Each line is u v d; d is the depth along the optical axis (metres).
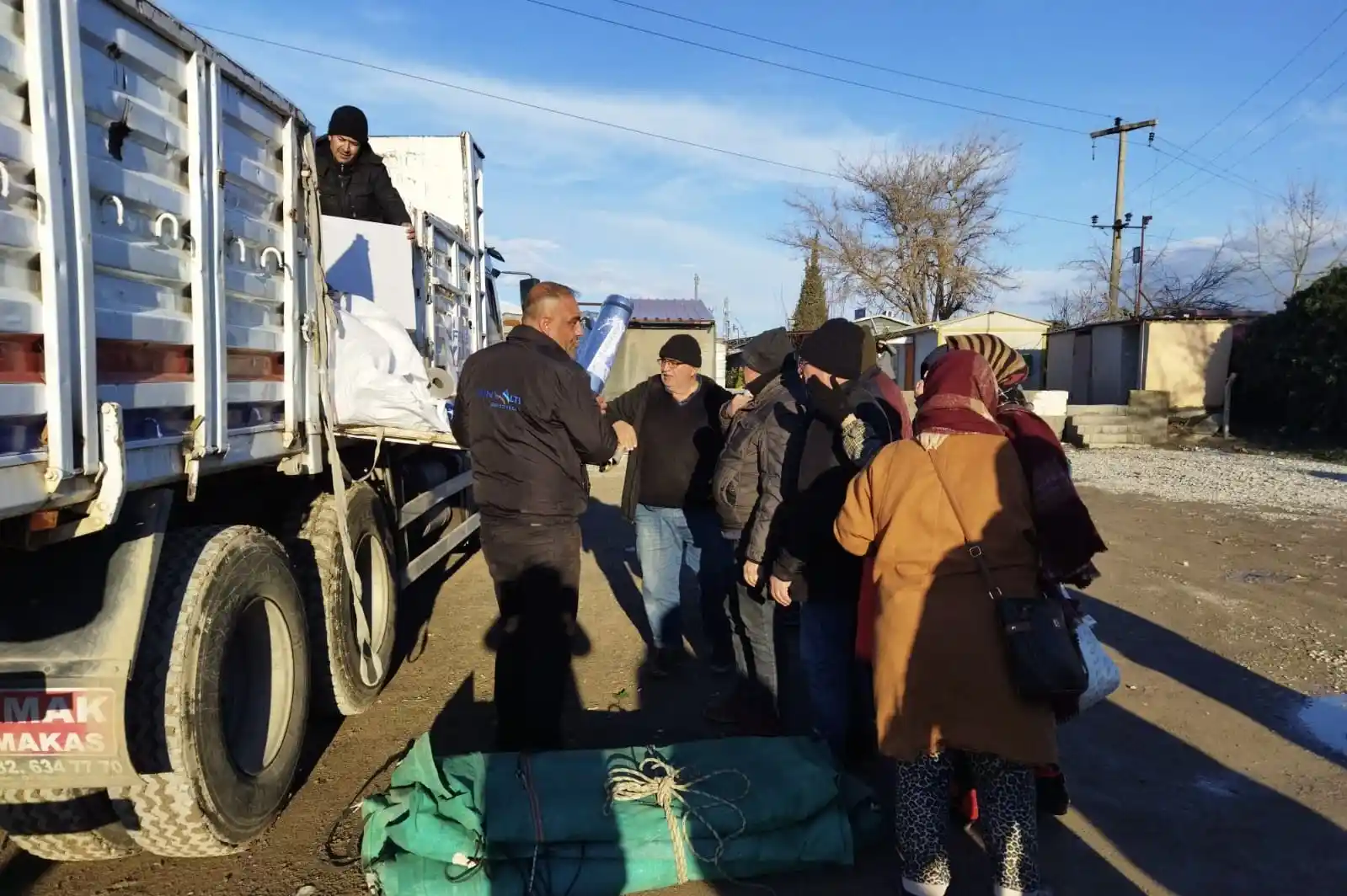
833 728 3.68
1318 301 17.91
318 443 4.00
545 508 3.72
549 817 3.04
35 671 2.52
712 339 23.94
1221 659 5.43
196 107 2.95
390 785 3.58
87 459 2.29
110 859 3.25
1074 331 24.84
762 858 3.10
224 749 2.93
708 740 3.86
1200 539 8.99
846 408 3.46
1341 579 7.37
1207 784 3.86
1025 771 2.70
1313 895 3.05
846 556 3.57
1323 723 4.50
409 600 6.95
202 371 2.96
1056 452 2.71
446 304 7.11
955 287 41.38
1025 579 2.64
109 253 2.47
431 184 8.60
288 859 3.27
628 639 5.93
